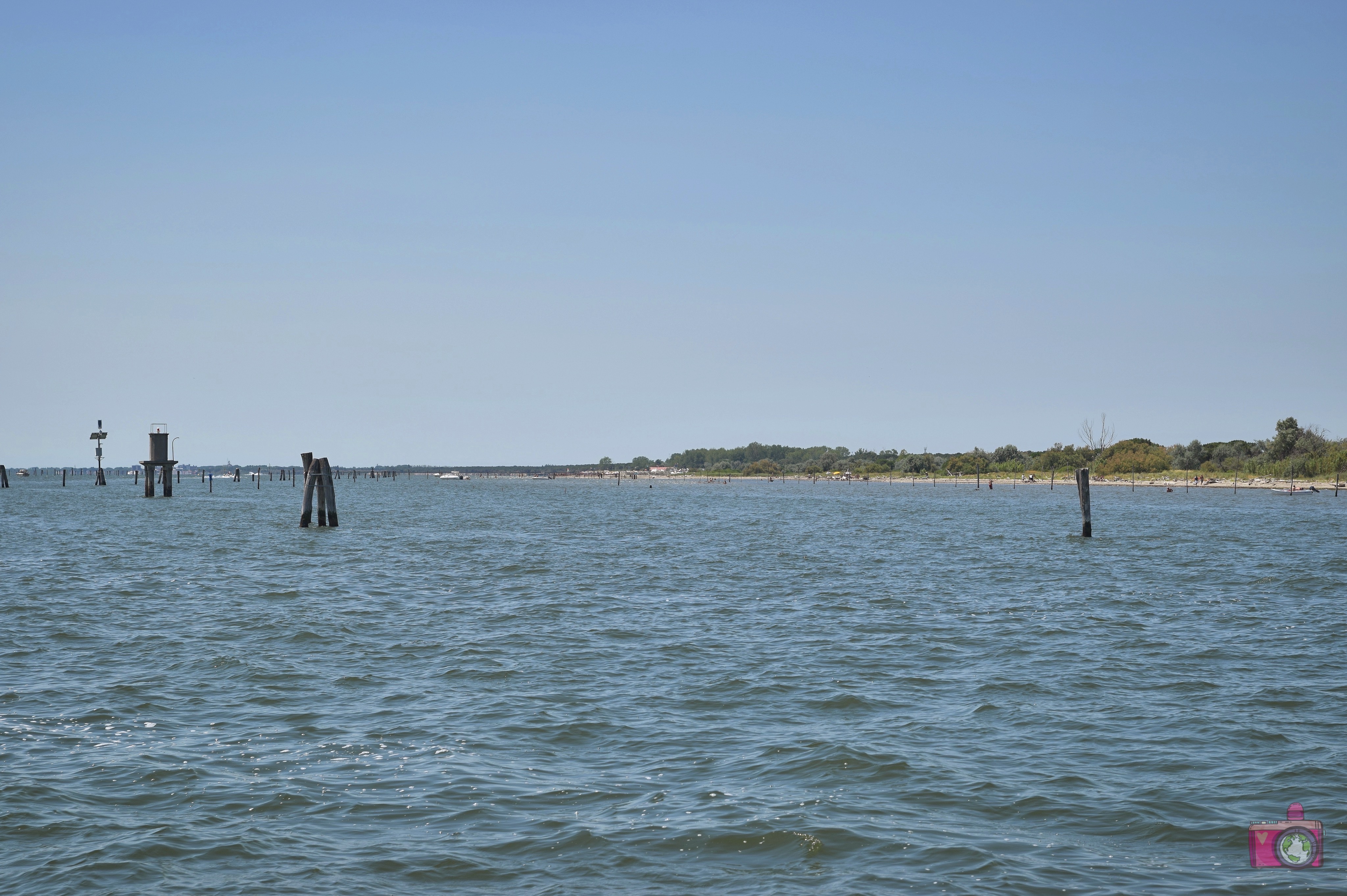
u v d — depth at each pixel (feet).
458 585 129.39
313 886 39.91
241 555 165.78
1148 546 190.29
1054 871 41.11
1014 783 51.16
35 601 110.42
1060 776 52.13
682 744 58.03
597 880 40.57
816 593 122.01
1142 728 61.11
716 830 45.19
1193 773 52.75
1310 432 598.34
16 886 39.65
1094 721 62.75
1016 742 58.34
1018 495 547.90
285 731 60.34
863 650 85.66
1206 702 67.26
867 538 216.54
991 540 209.05
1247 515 307.78
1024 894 39.11
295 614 103.04
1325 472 543.39
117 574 136.77
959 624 99.25
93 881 40.11
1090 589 126.00
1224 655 82.94
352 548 181.88
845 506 408.87
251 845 43.47
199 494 514.27
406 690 70.90
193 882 40.11
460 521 280.72
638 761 55.06
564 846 43.57
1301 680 73.61
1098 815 46.88
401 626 96.73
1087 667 78.48
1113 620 101.24
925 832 45.03
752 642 89.15
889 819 46.55
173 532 218.18
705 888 39.91
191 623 97.25
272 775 52.26
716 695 69.67
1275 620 100.37
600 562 159.63
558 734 59.98
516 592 122.83
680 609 108.99
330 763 54.13
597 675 75.72
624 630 95.20
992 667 78.64
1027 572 145.38
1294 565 153.07
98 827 45.14
